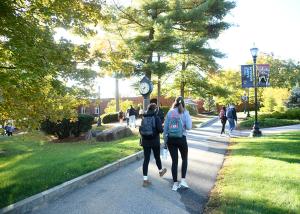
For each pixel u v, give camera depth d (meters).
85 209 6.91
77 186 8.62
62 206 7.14
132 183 8.96
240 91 61.69
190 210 6.68
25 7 8.24
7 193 7.65
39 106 9.05
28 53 7.41
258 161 10.91
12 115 8.80
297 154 12.16
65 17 9.09
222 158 12.66
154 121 8.77
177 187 8.21
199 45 25.05
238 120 39.09
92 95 10.23
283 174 8.78
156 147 8.88
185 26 25.66
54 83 8.66
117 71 11.27
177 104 8.34
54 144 20.86
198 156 13.21
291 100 47.50
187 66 35.34
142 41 24.52
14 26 7.73
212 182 8.83
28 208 6.89
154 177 9.61
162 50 23.45
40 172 9.73
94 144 19.50
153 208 6.86
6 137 23.78
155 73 24.03
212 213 6.30
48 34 8.34
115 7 21.80
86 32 10.15
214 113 71.38
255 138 18.94
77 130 22.72
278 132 22.70
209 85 35.06
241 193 7.25
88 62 10.34
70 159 11.87
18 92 8.37
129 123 29.16
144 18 23.45
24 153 17.30
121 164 11.46
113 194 7.94
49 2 8.52
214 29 28.03
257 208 6.19
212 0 24.69
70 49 9.35
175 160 8.30
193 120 41.41
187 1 25.70
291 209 6.10
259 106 69.19
